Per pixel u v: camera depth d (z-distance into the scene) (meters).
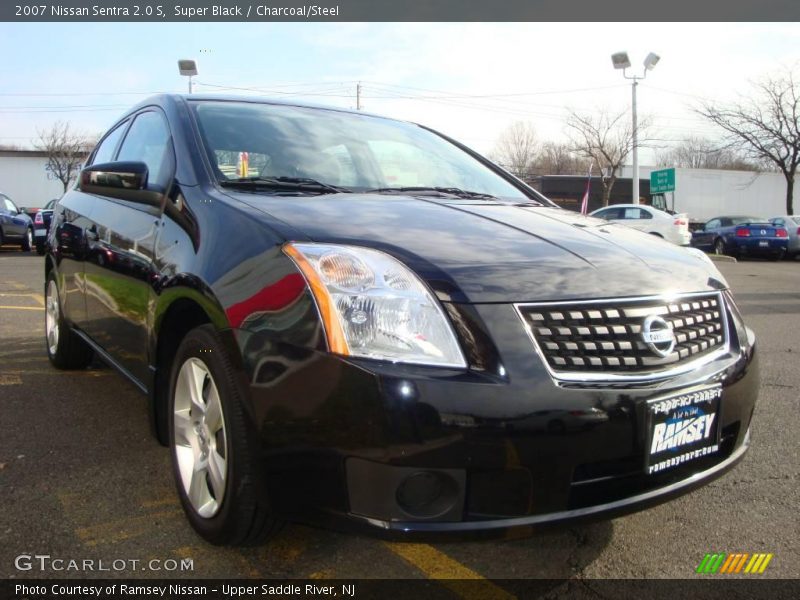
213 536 2.13
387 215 2.32
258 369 1.87
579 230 2.48
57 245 4.13
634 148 23.52
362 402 1.70
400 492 1.73
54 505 2.50
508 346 1.79
